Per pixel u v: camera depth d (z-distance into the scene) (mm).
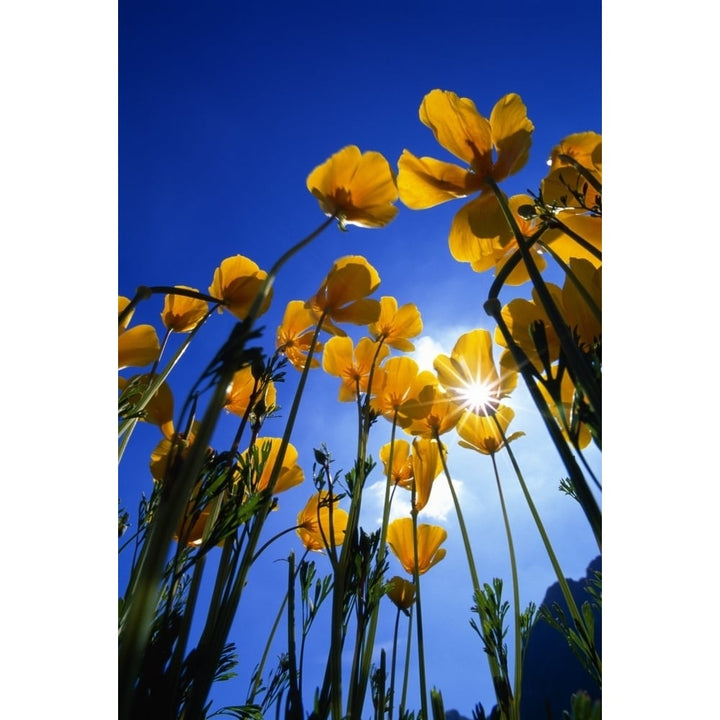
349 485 368
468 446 393
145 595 121
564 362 186
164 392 331
